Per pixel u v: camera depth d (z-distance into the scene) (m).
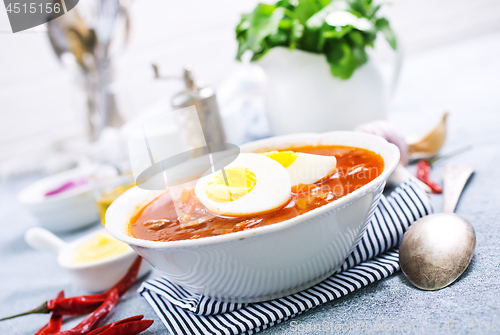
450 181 0.48
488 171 0.50
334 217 0.34
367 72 0.55
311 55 0.54
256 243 0.33
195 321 0.38
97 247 0.49
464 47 1.27
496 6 1.40
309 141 0.45
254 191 0.36
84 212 0.66
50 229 0.67
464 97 0.79
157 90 1.47
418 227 0.39
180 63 1.48
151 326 0.40
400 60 0.60
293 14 0.55
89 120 0.89
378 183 0.35
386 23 0.58
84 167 0.80
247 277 0.35
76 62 0.84
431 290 0.36
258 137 0.69
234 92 0.82
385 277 0.39
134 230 0.39
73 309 0.44
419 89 0.95
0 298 0.52
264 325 0.37
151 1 1.41
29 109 1.36
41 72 1.36
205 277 0.36
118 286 0.45
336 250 0.36
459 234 0.38
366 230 0.41
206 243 0.33
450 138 0.61
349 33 0.54
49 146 1.21
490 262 0.37
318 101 0.54
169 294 0.41
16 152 1.35
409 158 0.57
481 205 0.44
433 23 1.45
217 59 1.51
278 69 0.55
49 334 0.42
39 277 0.55
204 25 1.48
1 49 1.30
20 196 0.70
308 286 0.38
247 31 0.56
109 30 0.83
